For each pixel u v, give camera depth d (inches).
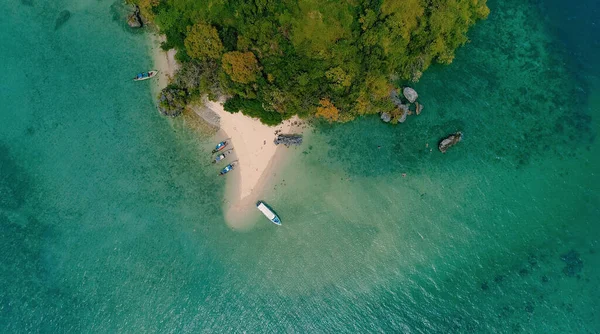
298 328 1987.0
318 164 2060.8
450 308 1993.1
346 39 1876.2
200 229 2032.5
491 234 2037.4
